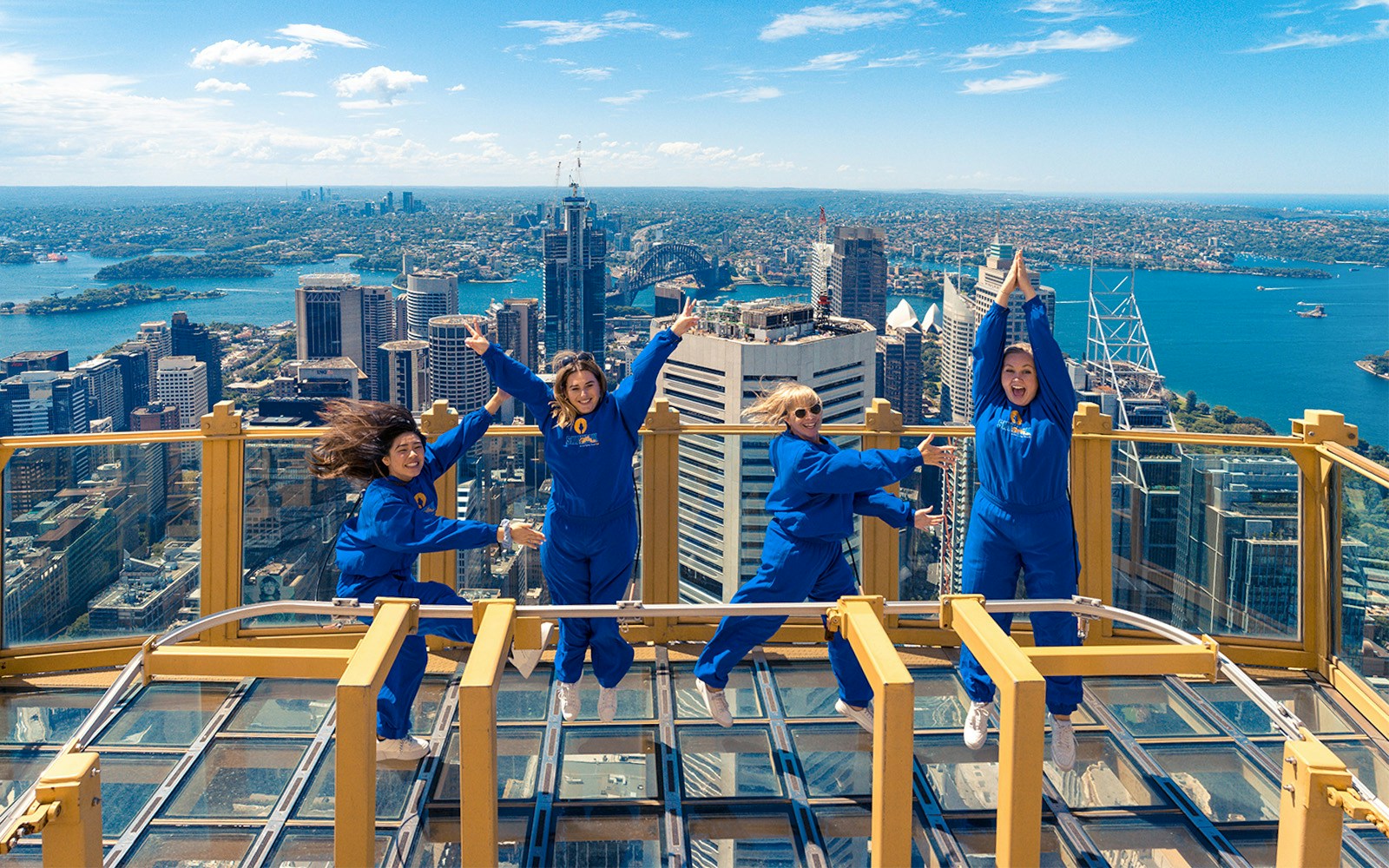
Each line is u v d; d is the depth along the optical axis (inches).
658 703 137.4
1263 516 155.1
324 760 123.1
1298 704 142.0
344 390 4658.0
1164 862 104.2
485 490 160.6
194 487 155.1
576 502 128.8
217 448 155.6
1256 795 116.6
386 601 95.7
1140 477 159.0
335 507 159.0
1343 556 147.3
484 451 159.8
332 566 159.3
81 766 70.9
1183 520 158.2
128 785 117.3
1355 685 142.3
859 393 1854.1
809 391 130.6
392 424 125.5
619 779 117.6
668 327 132.6
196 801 113.7
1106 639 159.8
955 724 132.5
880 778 80.2
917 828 108.7
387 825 108.3
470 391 3873.0
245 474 156.9
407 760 122.4
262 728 131.3
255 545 157.8
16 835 64.1
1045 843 107.3
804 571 127.6
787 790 115.3
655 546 158.4
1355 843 106.3
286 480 157.6
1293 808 75.4
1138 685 146.4
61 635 150.7
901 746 79.3
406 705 121.8
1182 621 159.8
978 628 87.1
